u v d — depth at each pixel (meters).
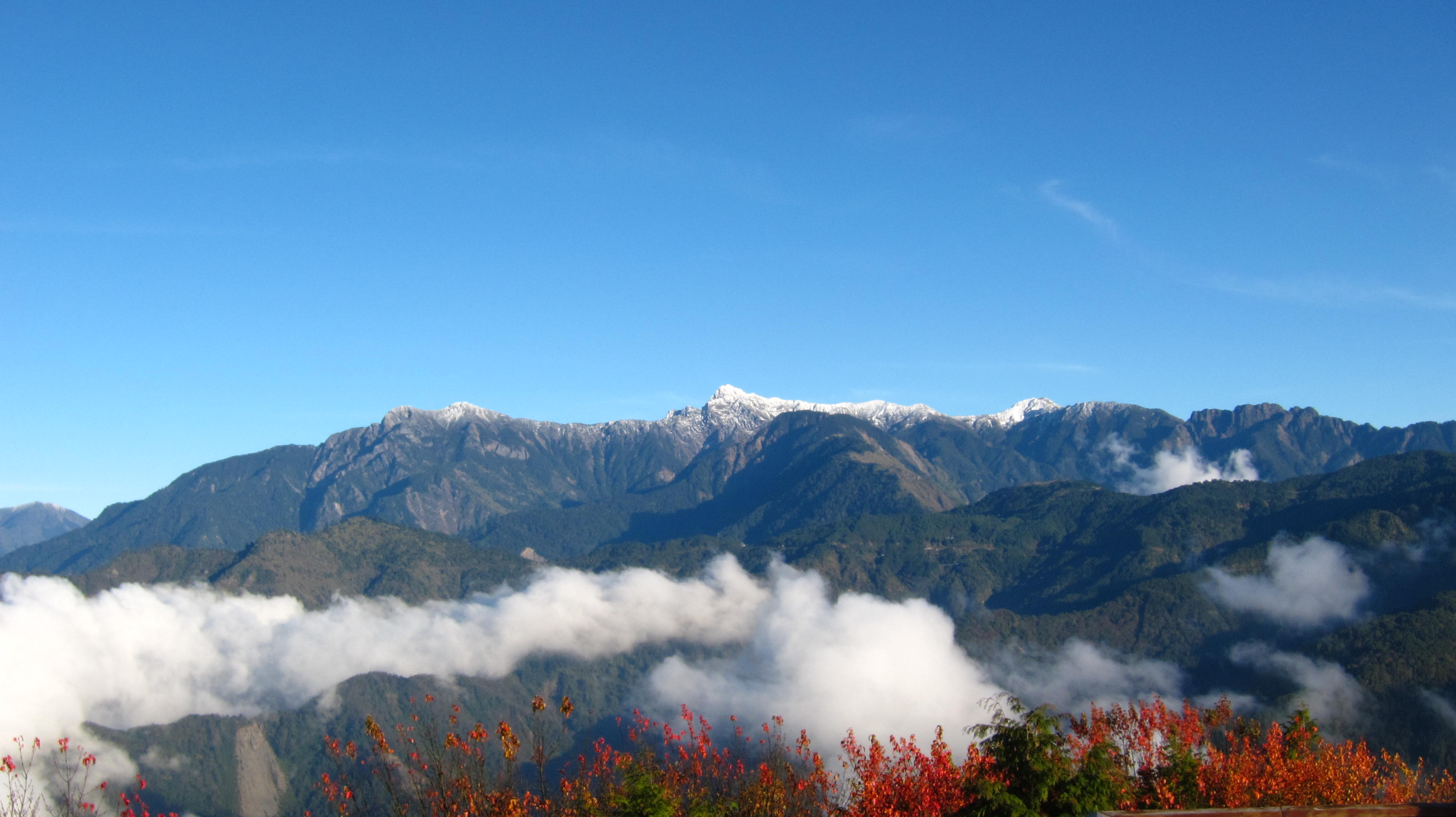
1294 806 26.06
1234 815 24.69
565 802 28.31
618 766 31.45
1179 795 33.62
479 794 26.12
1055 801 30.88
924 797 31.69
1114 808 30.86
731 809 32.06
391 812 25.31
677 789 31.75
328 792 26.11
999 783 30.81
